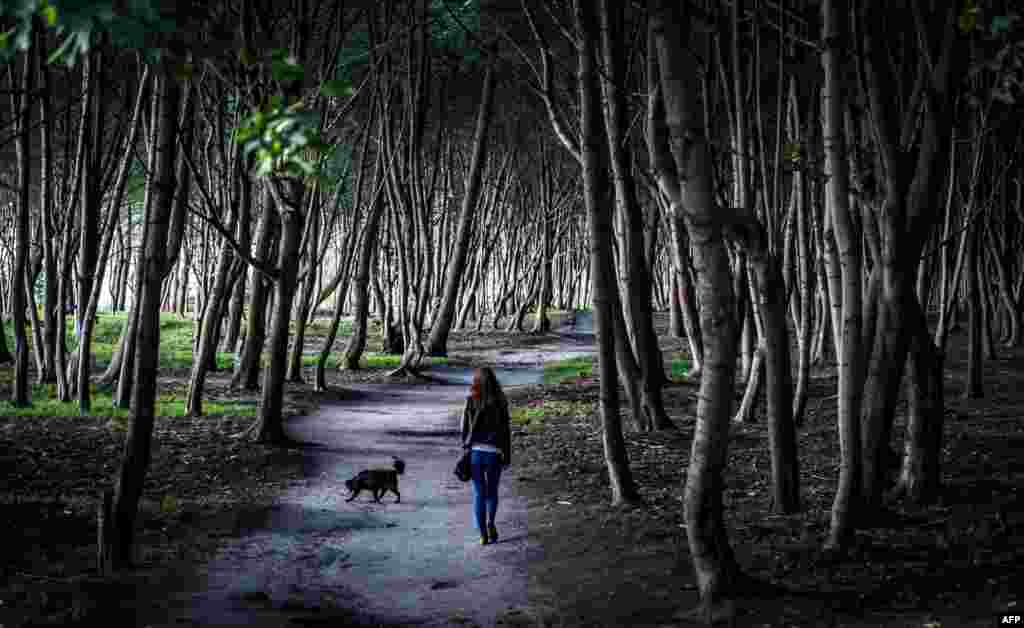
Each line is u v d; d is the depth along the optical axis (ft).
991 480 34.14
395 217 93.56
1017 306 95.76
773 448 32.04
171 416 59.06
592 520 32.81
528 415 64.54
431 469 47.19
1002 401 58.18
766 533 28.27
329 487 41.60
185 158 53.88
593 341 144.36
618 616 21.07
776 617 19.36
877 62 26.81
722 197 47.52
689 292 79.46
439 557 28.58
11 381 74.02
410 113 90.63
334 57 59.72
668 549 27.53
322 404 71.92
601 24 48.16
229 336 106.22
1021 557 23.09
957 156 58.59
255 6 47.34
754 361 56.65
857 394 24.52
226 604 22.26
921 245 27.32
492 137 140.56
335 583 25.35
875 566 23.20
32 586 22.85
